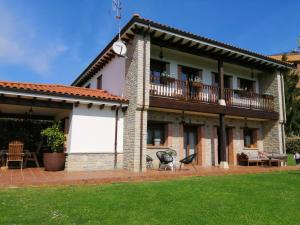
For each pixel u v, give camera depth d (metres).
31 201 5.63
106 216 4.83
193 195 6.57
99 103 11.08
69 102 10.78
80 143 10.88
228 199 6.29
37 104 10.24
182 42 12.12
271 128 16.14
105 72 14.94
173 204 5.73
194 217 4.93
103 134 11.44
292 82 27.20
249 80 16.69
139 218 4.78
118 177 8.30
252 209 5.54
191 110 12.20
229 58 14.05
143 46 11.27
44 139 14.39
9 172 9.47
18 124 14.16
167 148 12.80
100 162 11.16
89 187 7.23
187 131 14.06
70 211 5.04
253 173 11.37
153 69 13.30
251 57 13.98
